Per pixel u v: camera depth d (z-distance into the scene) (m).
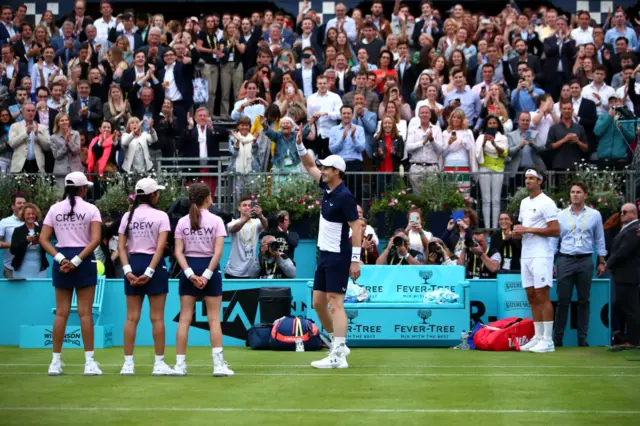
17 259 36.16
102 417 17.59
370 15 56.53
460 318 32.53
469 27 51.25
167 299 33.94
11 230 37.91
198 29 53.19
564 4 59.88
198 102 48.50
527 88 45.75
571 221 32.62
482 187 40.03
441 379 23.31
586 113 43.28
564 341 33.53
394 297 33.66
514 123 45.69
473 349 31.77
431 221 39.06
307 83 47.28
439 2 60.75
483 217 40.09
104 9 55.88
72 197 24.53
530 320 31.70
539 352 30.56
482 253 34.88
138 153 41.44
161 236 24.16
